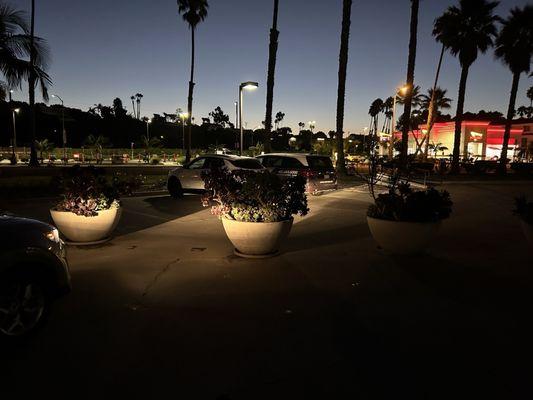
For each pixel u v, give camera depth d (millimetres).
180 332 4488
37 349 4098
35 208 12516
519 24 31656
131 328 4574
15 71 15680
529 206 7414
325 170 16641
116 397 3350
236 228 7168
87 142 74062
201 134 104438
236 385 3518
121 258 7348
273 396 3369
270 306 5219
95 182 8125
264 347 4168
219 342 4270
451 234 9633
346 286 5949
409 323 4727
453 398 3346
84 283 6016
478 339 4344
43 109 82500
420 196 7445
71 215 7969
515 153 45875
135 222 10883
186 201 14883
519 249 8109
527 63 32281
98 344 4207
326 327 4625
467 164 35281
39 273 4352
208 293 5656
